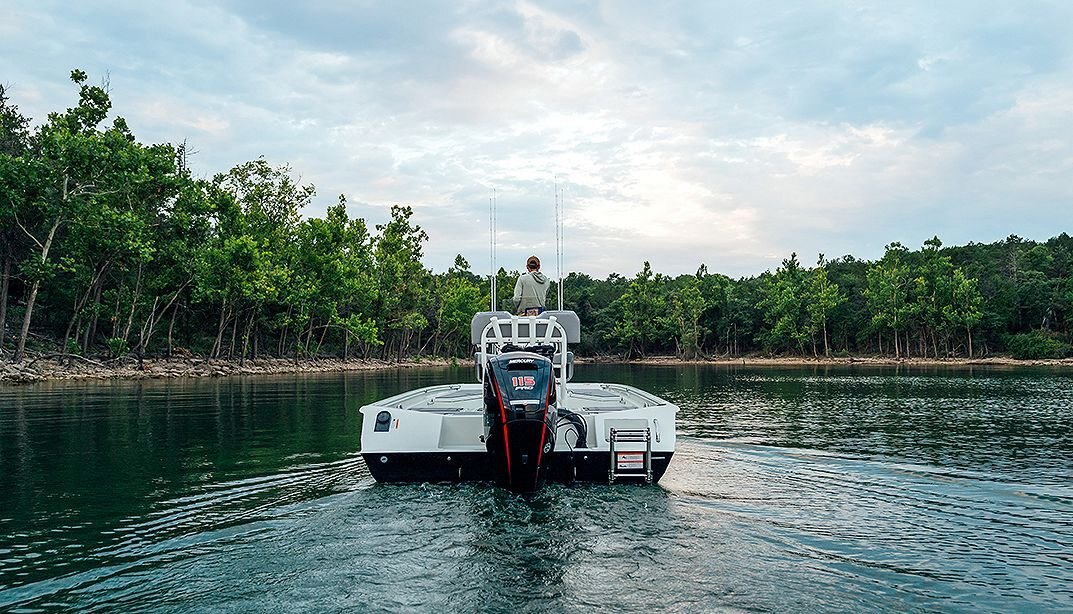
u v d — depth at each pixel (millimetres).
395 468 8062
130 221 39188
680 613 4379
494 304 10875
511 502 7184
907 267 100562
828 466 10008
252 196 60469
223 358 56125
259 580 4973
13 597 4688
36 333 49344
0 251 40594
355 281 65250
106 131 38906
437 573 5082
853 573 5227
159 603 4570
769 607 4512
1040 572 5324
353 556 5480
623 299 119562
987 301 96125
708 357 114875
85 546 5883
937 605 4629
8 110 47656
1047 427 15219
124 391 26391
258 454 11055
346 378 42094
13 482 8766
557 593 4695
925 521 6840
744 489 8273
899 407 20766
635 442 7773
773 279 122625
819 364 96062
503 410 7105
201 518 6812
